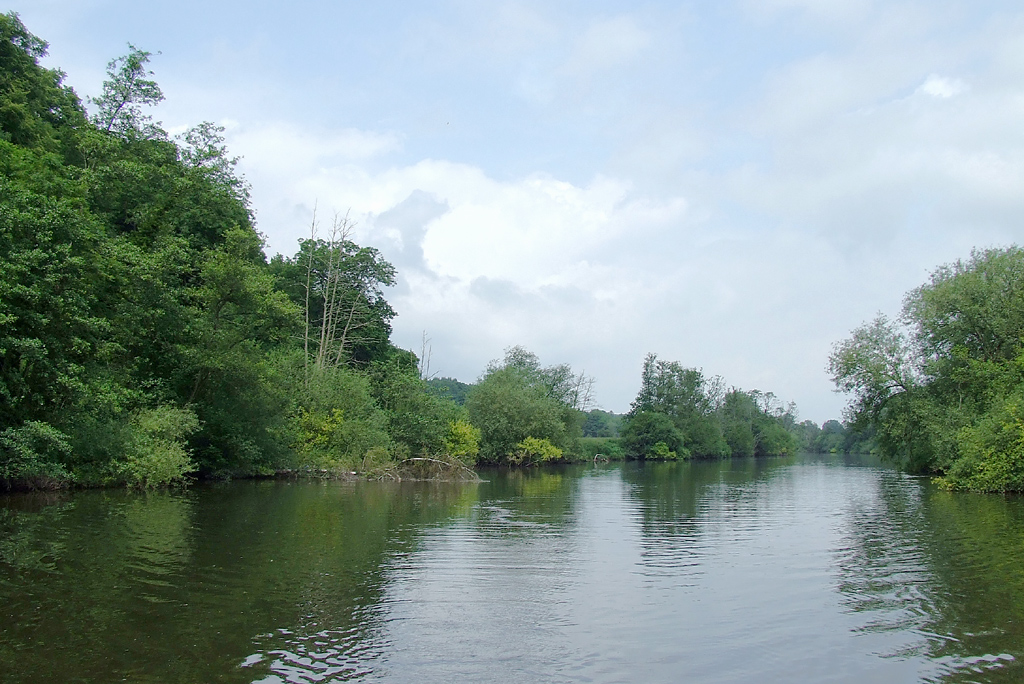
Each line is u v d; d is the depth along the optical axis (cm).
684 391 12100
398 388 4838
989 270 4341
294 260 5847
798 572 1502
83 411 2567
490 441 6762
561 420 7712
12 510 2045
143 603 1118
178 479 3166
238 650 923
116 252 2758
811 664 923
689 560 1634
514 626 1074
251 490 3059
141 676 821
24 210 2311
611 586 1357
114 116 4056
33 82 3562
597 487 4041
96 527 1789
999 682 859
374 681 831
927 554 1716
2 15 3434
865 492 3653
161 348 3369
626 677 867
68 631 970
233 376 3478
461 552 1680
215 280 3406
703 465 8300
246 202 4716
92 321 2398
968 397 4172
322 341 5094
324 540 1764
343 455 4156
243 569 1381
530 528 2134
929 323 4397
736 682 855
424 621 1088
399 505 2672
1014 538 1955
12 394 2277
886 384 4647
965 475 3722
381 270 6112
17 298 2227
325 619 1076
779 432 14350
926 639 1027
